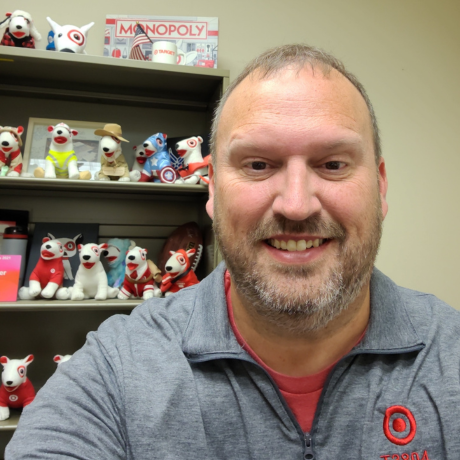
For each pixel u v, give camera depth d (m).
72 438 0.54
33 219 1.51
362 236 0.57
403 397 0.59
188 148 1.43
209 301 0.71
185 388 0.61
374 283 0.70
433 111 1.83
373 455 0.56
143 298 1.36
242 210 0.57
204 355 0.63
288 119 0.54
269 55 0.63
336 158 0.55
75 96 1.52
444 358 0.62
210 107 1.56
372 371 0.62
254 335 0.62
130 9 1.60
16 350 1.49
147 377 0.62
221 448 0.58
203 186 1.34
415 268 1.76
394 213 1.76
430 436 0.56
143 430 0.57
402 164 1.78
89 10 1.57
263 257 0.57
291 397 0.62
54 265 1.35
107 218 1.56
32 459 0.50
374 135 0.65
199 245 1.48
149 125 1.62
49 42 1.43
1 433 1.40
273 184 0.56
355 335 0.63
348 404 0.60
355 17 1.79
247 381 0.62
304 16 1.74
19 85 1.47
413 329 0.65
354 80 0.65
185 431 0.57
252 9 1.70
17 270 1.31
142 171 1.47
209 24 1.55
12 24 1.31
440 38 1.85
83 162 1.48
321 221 0.54
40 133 1.48
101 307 1.29
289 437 0.58
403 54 1.82
